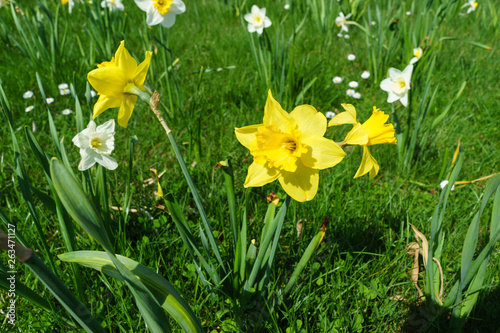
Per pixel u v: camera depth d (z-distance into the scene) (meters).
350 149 0.96
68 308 0.43
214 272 0.55
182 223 0.52
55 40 1.28
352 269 0.63
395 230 0.71
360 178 0.84
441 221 0.54
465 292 0.53
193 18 1.87
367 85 1.29
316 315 0.57
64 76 1.23
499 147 0.95
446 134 0.99
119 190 0.79
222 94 1.15
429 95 1.15
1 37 1.36
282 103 1.05
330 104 1.16
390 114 1.08
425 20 1.17
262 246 0.52
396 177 0.85
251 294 0.56
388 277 0.62
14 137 0.55
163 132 1.00
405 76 0.84
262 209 0.73
